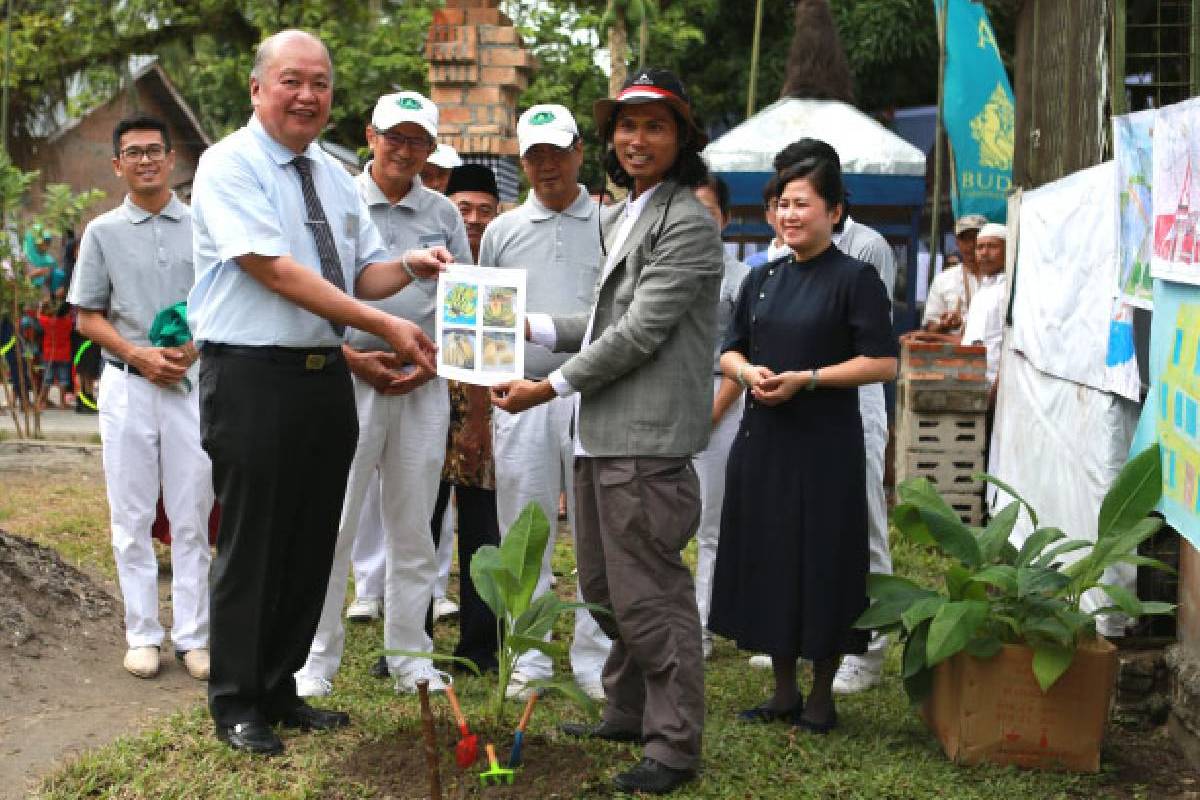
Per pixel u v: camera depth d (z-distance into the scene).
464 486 5.44
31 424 12.73
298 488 4.27
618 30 10.03
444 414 5.01
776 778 4.13
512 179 9.85
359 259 4.57
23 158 20.08
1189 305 4.11
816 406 4.52
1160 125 4.35
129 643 5.20
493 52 9.23
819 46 10.72
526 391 4.07
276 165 4.23
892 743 4.49
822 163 4.55
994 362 8.72
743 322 4.82
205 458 5.30
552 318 4.39
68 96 20.45
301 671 4.93
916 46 17.64
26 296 11.62
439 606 6.30
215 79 22.03
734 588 4.65
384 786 4.01
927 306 10.27
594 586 4.30
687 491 4.05
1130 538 4.26
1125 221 4.80
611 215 4.25
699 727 4.03
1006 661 4.20
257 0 18.97
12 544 5.72
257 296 4.15
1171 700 4.58
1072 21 6.07
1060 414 5.71
